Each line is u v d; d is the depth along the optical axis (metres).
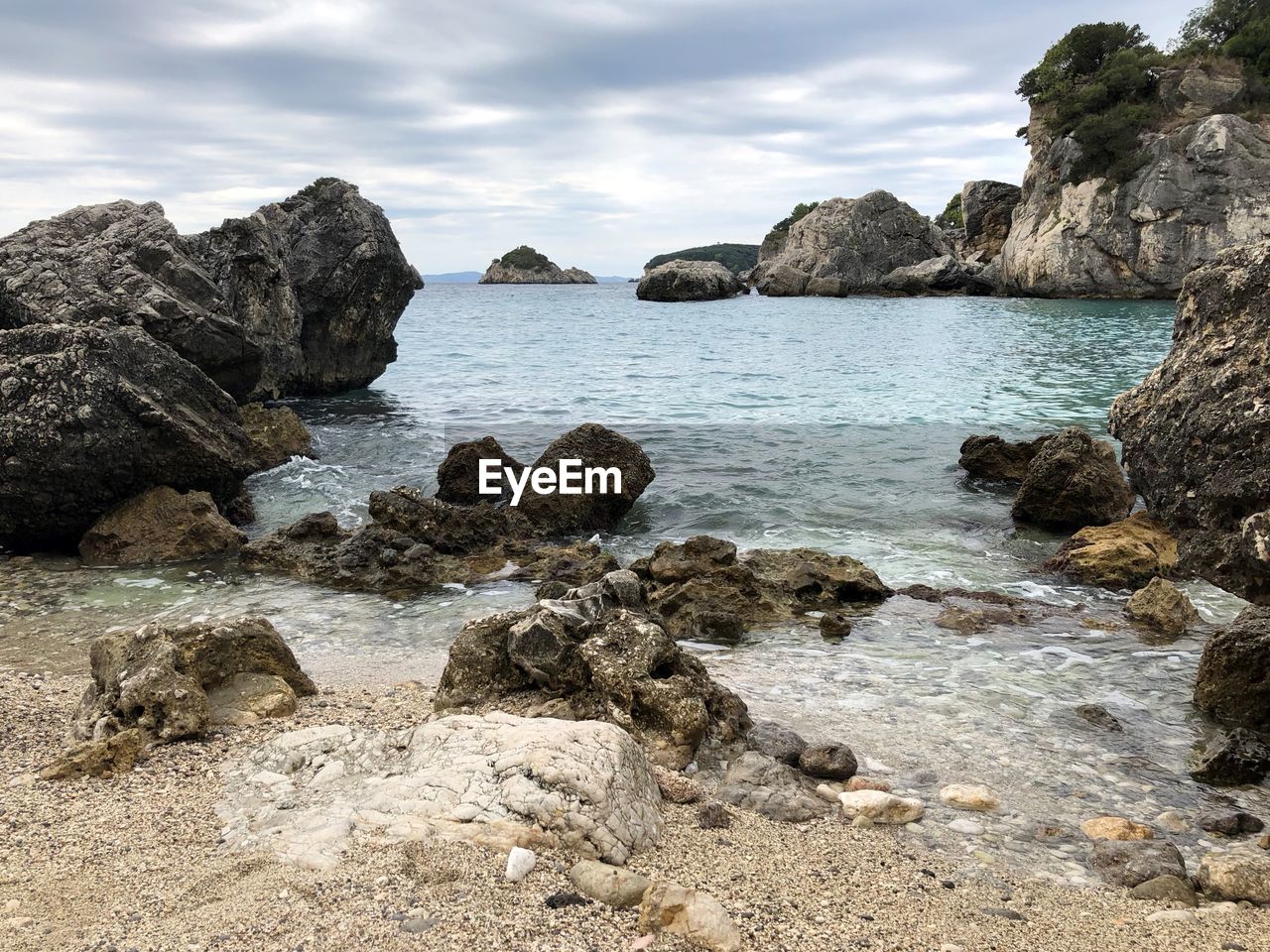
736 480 16.41
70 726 6.77
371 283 27.45
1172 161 68.75
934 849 5.42
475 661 7.61
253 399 24.92
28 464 12.25
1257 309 8.72
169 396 13.95
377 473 17.34
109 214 20.00
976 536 13.22
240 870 4.59
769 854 5.20
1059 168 77.56
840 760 6.43
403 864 4.60
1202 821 5.86
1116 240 70.81
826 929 4.36
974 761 6.70
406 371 33.88
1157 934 4.45
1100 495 13.22
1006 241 84.50
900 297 90.25
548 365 35.44
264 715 7.12
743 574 10.45
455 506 12.95
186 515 12.73
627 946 4.03
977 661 8.71
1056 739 7.08
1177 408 9.03
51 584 11.28
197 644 7.38
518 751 5.50
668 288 95.50
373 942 3.96
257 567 11.95
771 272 98.81
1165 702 7.78
